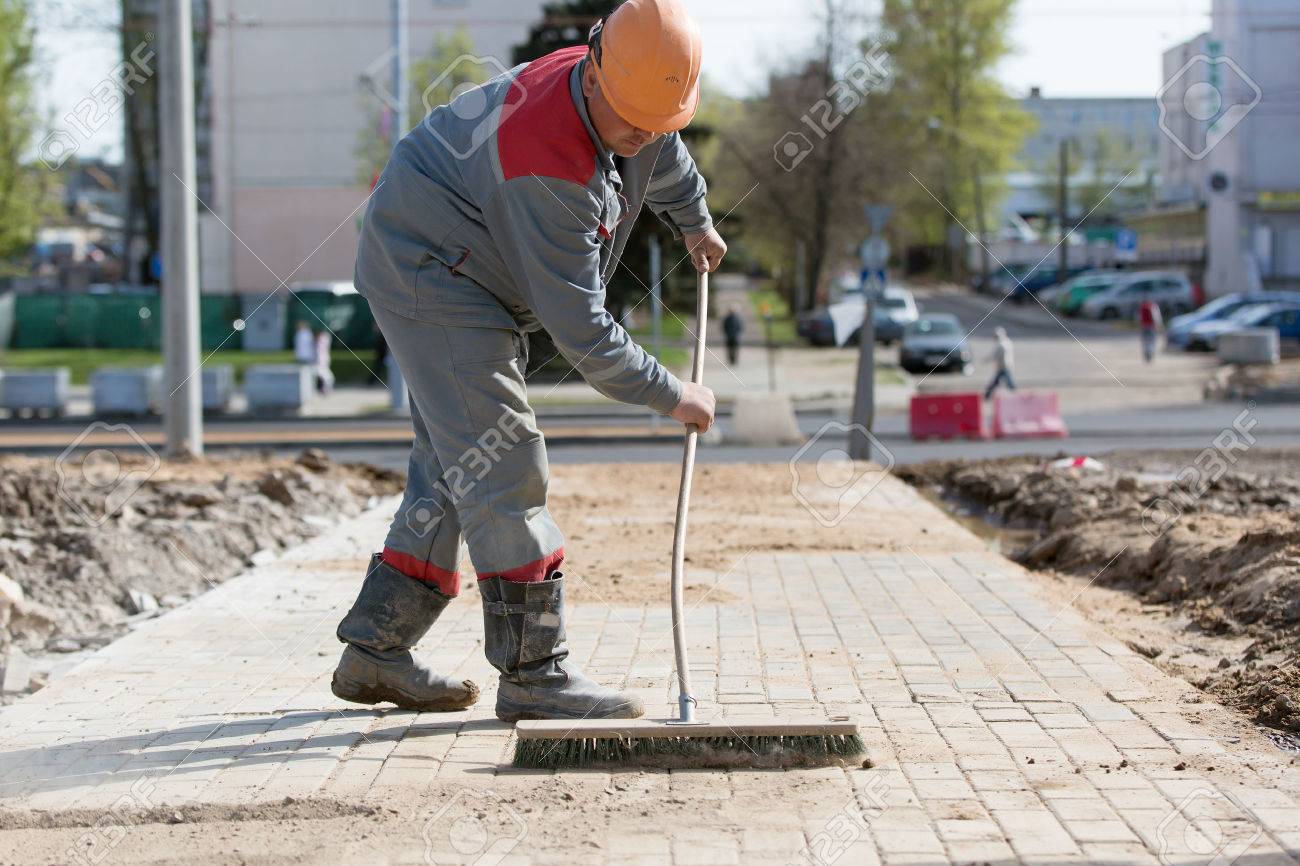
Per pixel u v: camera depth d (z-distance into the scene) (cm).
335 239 4141
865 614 633
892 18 3600
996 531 1026
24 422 2392
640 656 549
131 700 494
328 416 2411
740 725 398
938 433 1795
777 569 757
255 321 3956
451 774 394
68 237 6356
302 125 4116
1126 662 533
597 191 403
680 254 2891
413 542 449
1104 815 354
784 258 3834
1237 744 420
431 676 464
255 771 399
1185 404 2280
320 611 662
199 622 639
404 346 422
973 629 597
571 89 399
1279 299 3506
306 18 4050
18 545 785
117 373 2500
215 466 1288
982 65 3859
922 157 3719
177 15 1345
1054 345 3681
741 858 327
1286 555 636
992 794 372
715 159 3381
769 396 1719
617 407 2453
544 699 434
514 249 409
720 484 1184
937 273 5578
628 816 357
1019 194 6638
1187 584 685
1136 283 4466
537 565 429
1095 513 929
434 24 3459
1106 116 6272
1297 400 2308
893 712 459
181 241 1368
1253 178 4228
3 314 4134
